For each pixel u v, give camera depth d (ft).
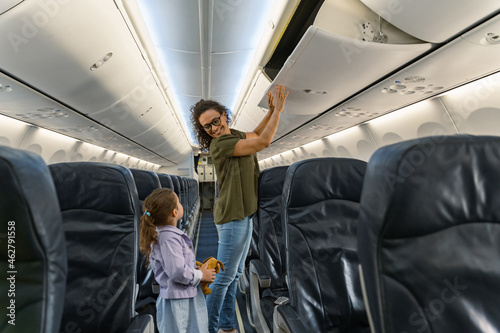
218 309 6.29
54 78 8.46
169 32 9.66
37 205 1.53
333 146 23.56
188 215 16.57
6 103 9.93
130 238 4.45
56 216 1.68
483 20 6.38
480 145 2.04
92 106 11.68
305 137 23.77
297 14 8.96
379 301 1.86
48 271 1.59
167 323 4.74
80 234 4.29
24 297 1.57
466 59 8.34
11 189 1.45
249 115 18.90
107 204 4.37
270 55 10.76
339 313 4.52
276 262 7.80
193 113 6.69
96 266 4.27
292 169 5.07
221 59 11.97
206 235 24.09
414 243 1.94
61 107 11.13
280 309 4.63
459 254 1.99
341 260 4.86
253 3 8.29
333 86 10.27
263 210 8.04
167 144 27.89
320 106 13.07
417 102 12.95
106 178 4.36
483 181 2.02
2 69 7.42
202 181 50.11
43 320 1.56
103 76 9.58
